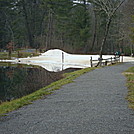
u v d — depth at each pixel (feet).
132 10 106.11
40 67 82.69
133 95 26.37
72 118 18.35
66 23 178.19
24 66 86.99
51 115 19.42
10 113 20.75
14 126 16.96
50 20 197.06
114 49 195.42
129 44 145.79
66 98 25.96
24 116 19.49
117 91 28.99
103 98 25.29
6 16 199.31
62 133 15.19
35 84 44.98
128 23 105.60
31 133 15.43
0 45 195.52
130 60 101.91
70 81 38.78
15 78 55.11
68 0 172.55
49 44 186.91
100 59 74.02
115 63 82.69
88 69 60.03
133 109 20.77
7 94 36.50
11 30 194.59
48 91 30.76
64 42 195.31
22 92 37.81
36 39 209.36
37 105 23.29
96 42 194.49
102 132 15.24
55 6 173.78
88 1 160.76
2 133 15.65
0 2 187.62
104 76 44.27
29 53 143.13
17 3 202.08
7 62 107.65
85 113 19.67
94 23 193.06
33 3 228.84
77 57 113.39
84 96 26.63
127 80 38.06
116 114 19.25
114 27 173.27
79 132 15.29
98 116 18.75
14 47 173.88
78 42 177.37
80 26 172.76
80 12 169.68
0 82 48.73
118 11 130.72
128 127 16.16
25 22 222.48
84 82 37.42
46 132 15.48
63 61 100.17
